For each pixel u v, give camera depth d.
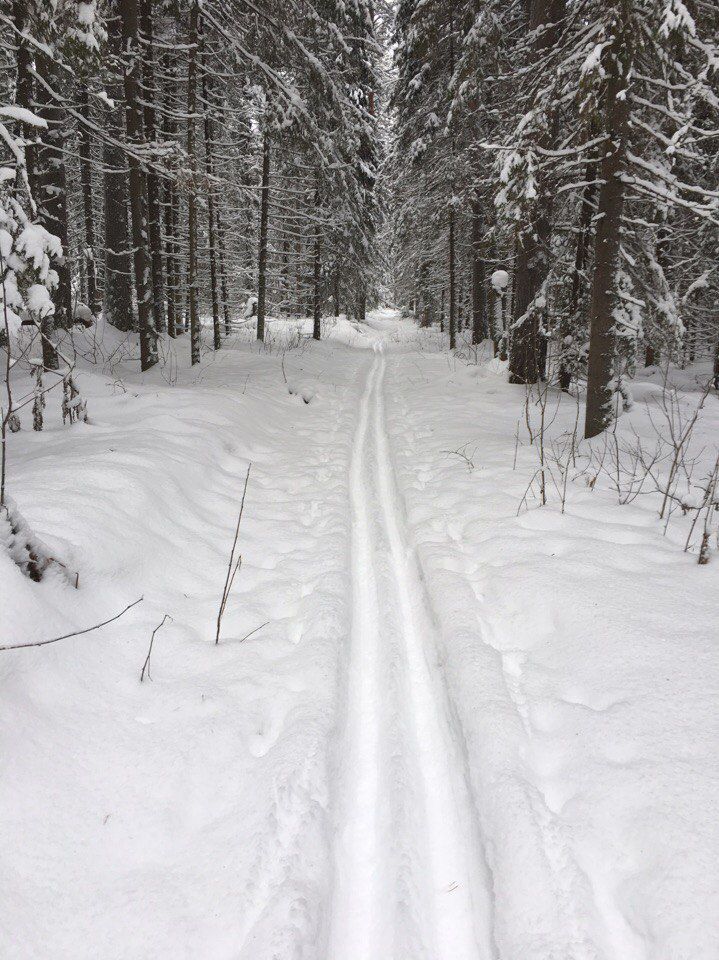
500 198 7.29
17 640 2.34
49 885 1.72
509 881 1.88
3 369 8.17
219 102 13.38
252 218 19.78
